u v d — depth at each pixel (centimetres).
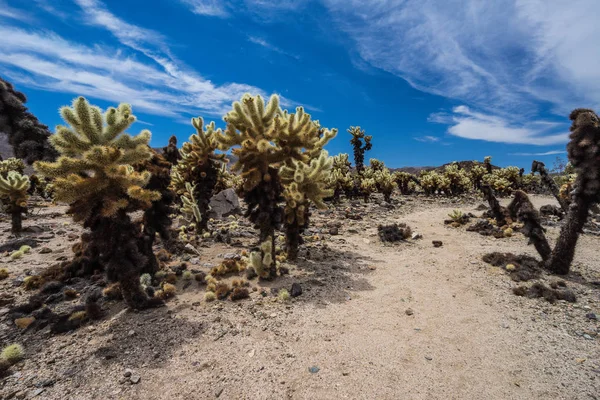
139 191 580
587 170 828
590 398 406
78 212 570
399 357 510
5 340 554
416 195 3719
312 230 1547
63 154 589
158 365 484
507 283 845
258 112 874
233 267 920
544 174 1592
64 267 866
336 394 423
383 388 435
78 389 429
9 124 3478
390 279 899
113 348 529
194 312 666
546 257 939
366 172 3734
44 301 708
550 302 712
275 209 933
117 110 601
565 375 455
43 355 510
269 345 542
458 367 484
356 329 603
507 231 1408
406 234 1455
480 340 562
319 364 490
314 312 676
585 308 674
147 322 618
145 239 826
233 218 1772
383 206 2552
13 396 413
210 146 1307
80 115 547
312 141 934
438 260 1082
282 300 731
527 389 430
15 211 1298
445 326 617
